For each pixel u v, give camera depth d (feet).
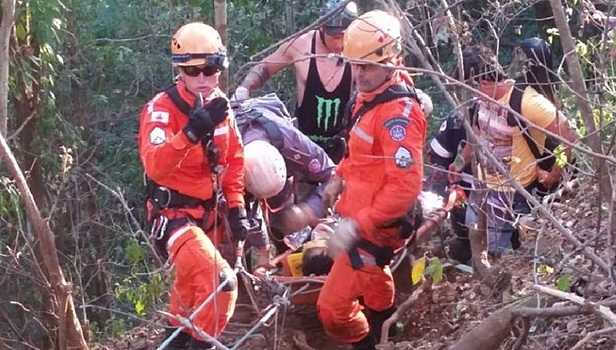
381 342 15.56
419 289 15.99
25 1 27.12
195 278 13.87
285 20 39.27
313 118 18.24
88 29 40.81
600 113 12.35
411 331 16.88
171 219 14.15
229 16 38.45
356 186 14.12
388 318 15.87
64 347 18.49
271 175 15.47
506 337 12.26
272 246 18.90
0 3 26.73
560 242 14.85
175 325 14.44
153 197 14.24
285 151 16.48
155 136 13.66
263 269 15.58
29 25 27.84
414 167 13.41
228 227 14.56
